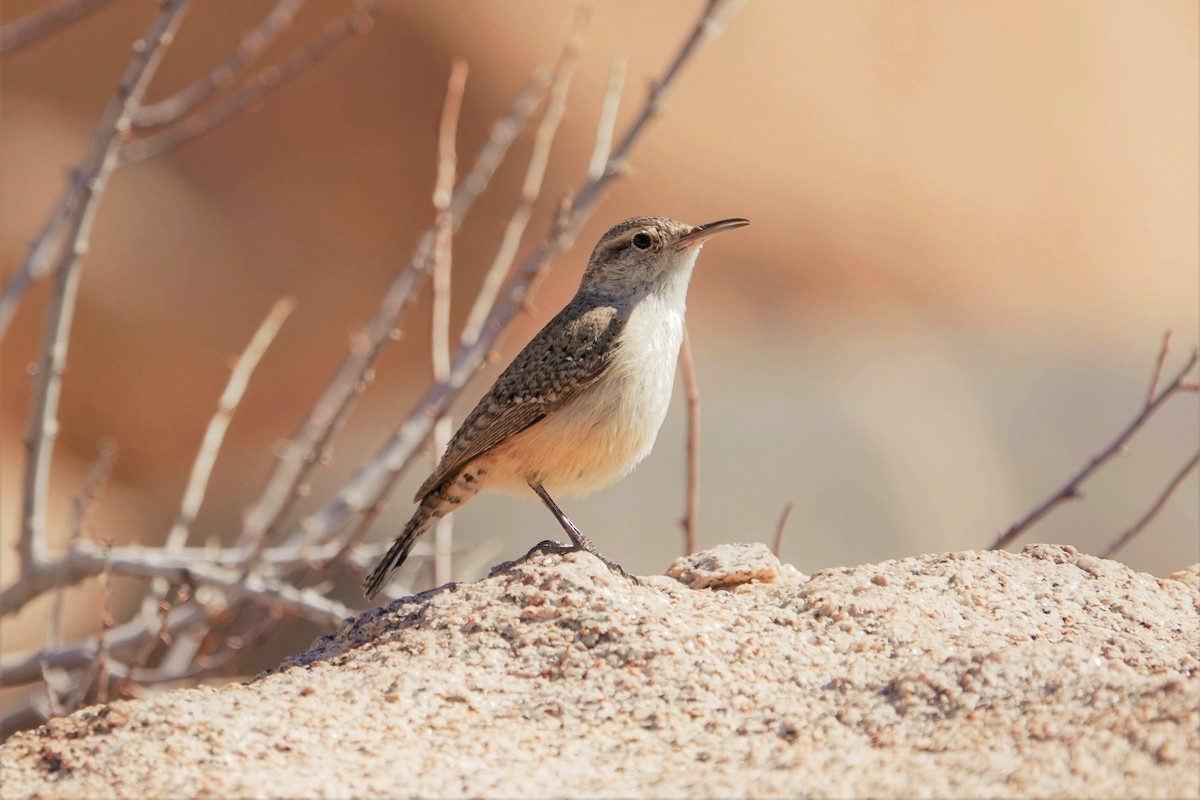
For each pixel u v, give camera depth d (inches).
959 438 648.4
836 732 204.8
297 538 419.8
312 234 895.7
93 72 912.3
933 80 943.7
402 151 900.0
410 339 842.8
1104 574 261.7
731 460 614.2
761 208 845.8
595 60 901.8
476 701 223.3
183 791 197.0
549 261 375.6
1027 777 175.8
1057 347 732.0
